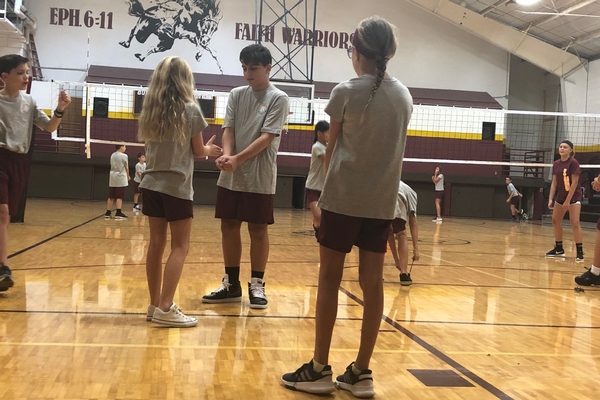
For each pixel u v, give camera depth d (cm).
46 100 1761
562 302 438
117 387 214
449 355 282
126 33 1891
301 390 223
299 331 313
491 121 1892
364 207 223
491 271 602
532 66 2241
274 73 1975
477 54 2077
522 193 1989
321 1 1995
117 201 1117
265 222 374
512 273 594
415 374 250
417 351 287
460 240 988
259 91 375
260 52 367
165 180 314
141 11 1894
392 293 449
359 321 341
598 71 1888
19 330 288
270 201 376
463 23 1984
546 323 363
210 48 1931
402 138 229
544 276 580
